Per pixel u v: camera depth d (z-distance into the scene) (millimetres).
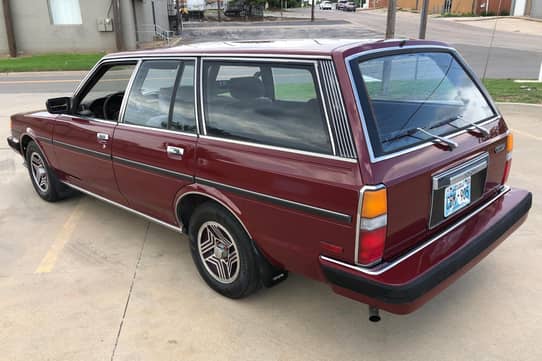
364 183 2314
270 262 3027
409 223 2553
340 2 72062
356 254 2402
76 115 4324
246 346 2865
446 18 44531
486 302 3244
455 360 2719
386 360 2732
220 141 2994
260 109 2807
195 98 3172
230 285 3242
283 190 2643
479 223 2926
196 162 3125
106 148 3887
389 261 2482
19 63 20875
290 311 3199
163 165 3375
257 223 2850
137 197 3789
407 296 2316
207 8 65375
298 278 3600
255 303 3289
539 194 5051
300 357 2770
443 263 2508
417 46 2984
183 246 4145
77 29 23781
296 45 2846
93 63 20609
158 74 3482
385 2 73875
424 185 2578
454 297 3309
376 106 2549
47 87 14875
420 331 2973
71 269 3775
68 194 5137
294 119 2635
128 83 3746
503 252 3904
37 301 3346
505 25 37781
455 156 2781
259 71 2814
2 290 3486
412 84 2811
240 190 2873
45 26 23562
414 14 51562
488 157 3139
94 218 4754
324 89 2496
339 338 2926
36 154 5000
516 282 3471
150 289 3479
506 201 3246
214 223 3180
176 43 27750
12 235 4383
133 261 3889
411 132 2648
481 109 3297
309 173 2518
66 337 2969
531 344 2830
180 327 3047
